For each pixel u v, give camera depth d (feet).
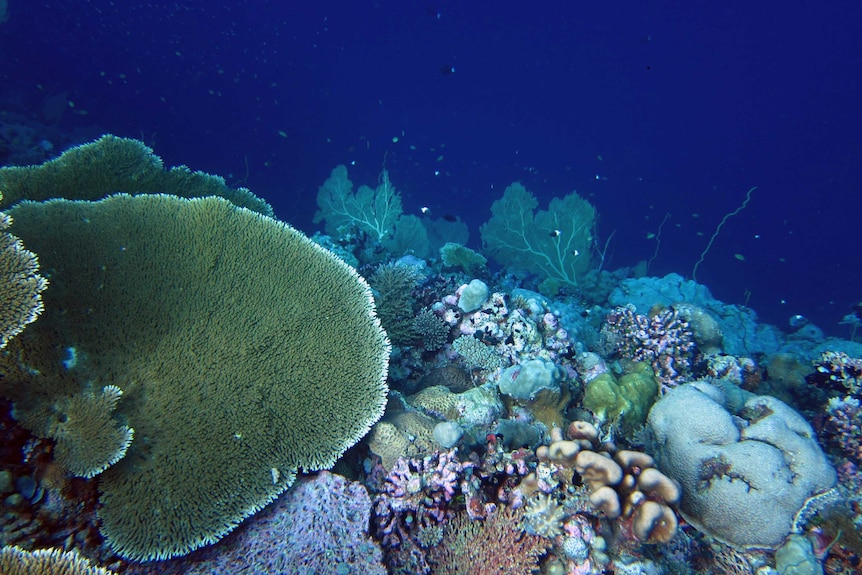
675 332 6.68
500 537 3.73
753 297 47.50
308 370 4.07
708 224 70.59
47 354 3.47
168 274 4.23
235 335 4.07
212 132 48.06
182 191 6.41
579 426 3.83
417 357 5.94
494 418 4.70
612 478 3.41
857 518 3.87
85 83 40.37
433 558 3.71
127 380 3.63
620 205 75.36
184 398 3.65
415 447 4.06
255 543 3.39
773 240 73.20
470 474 3.86
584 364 5.85
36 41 38.29
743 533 4.05
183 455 3.43
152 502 3.25
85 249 4.09
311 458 3.73
